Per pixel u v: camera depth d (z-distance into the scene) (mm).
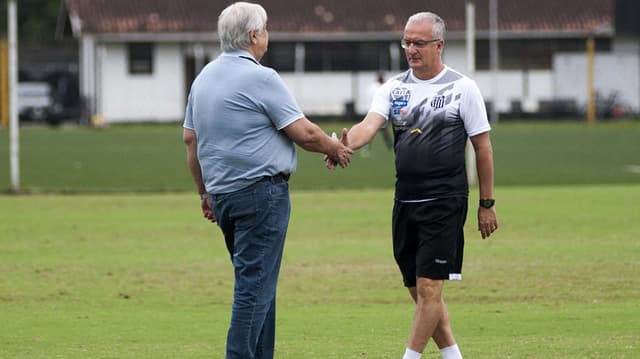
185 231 33750
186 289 24328
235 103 15344
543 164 61125
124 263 27641
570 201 41406
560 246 29906
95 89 118625
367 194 45156
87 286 24641
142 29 119062
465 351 18281
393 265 27172
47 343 19094
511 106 117875
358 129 16250
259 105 15336
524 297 23156
